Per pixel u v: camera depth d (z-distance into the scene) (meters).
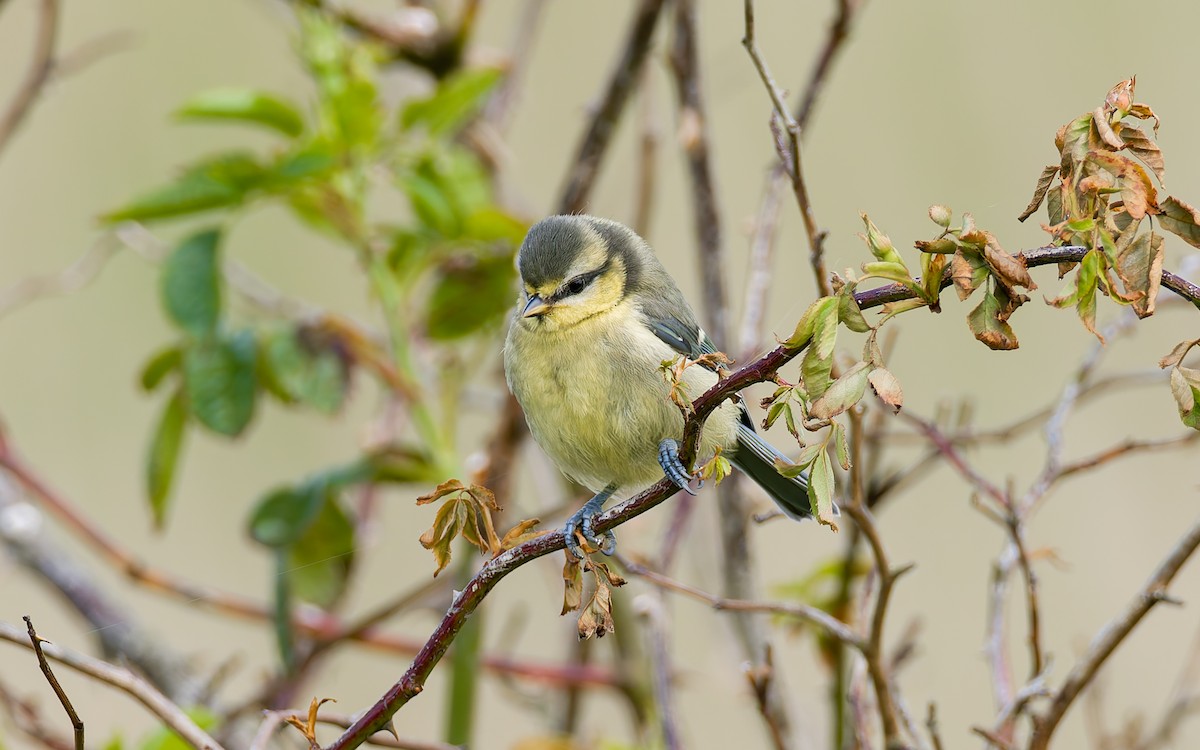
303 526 8.91
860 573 8.85
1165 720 8.28
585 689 10.03
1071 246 4.67
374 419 11.27
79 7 13.36
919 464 8.25
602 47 13.76
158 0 13.61
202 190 8.84
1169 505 11.91
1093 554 11.88
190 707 8.86
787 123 6.62
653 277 8.55
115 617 9.70
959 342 12.35
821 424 4.77
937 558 11.92
